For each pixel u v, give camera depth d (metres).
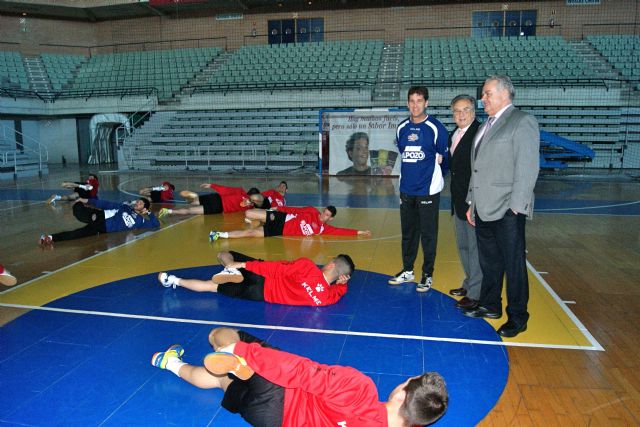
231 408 2.30
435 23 22.02
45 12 22.80
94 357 3.26
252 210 6.92
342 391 1.98
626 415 2.63
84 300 4.34
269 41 23.52
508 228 3.55
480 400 2.77
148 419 2.59
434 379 1.86
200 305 4.22
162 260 5.66
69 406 2.69
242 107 19.47
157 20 24.22
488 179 3.56
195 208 8.43
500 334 3.63
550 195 11.30
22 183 14.17
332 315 4.02
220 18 23.69
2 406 2.69
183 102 20.00
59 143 22.05
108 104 20.66
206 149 18.22
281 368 1.99
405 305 4.25
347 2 22.38
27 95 20.34
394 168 15.84
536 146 3.37
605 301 4.36
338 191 12.16
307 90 18.91
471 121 4.04
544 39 20.34
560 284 4.85
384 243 6.55
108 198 11.13
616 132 17.48
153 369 3.11
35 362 3.19
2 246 6.34
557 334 3.67
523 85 17.77
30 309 4.12
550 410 2.68
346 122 15.84
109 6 22.33
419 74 19.27
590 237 6.91
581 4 20.92
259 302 4.29
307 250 6.16
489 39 20.62
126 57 23.00
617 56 19.48
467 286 4.37
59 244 6.43
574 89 17.55
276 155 17.86
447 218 8.46
